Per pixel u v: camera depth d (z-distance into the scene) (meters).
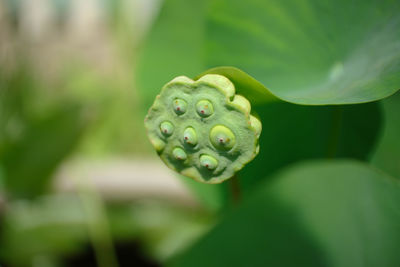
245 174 0.65
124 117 1.29
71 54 1.57
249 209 0.53
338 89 0.55
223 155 0.52
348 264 0.53
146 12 1.37
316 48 0.59
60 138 0.97
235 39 0.62
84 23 1.66
